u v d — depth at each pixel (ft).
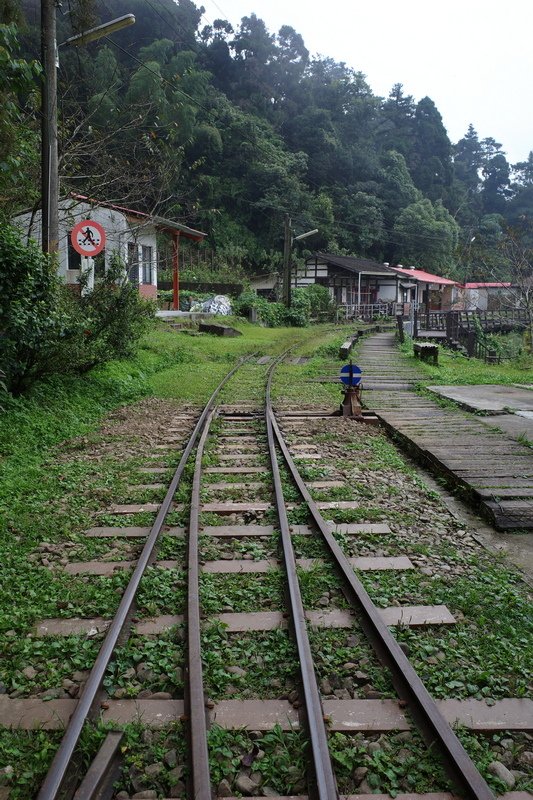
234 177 192.13
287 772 9.23
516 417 36.86
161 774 9.15
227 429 33.68
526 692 11.34
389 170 244.63
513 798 8.93
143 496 22.00
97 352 40.16
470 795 8.66
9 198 44.68
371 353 77.66
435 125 294.05
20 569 16.15
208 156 182.29
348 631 13.21
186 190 168.86
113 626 12.68
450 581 15.83
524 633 13.42
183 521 19.31
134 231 65.05
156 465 26.20
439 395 45.16
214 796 8.82
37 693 11.22
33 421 30.42
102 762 9.14
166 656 12.05
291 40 246.68
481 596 15.01
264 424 34.81
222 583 15.35
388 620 13.67
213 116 184.34
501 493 21.26
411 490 23.73
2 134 32.83
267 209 194.49
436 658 12.31
